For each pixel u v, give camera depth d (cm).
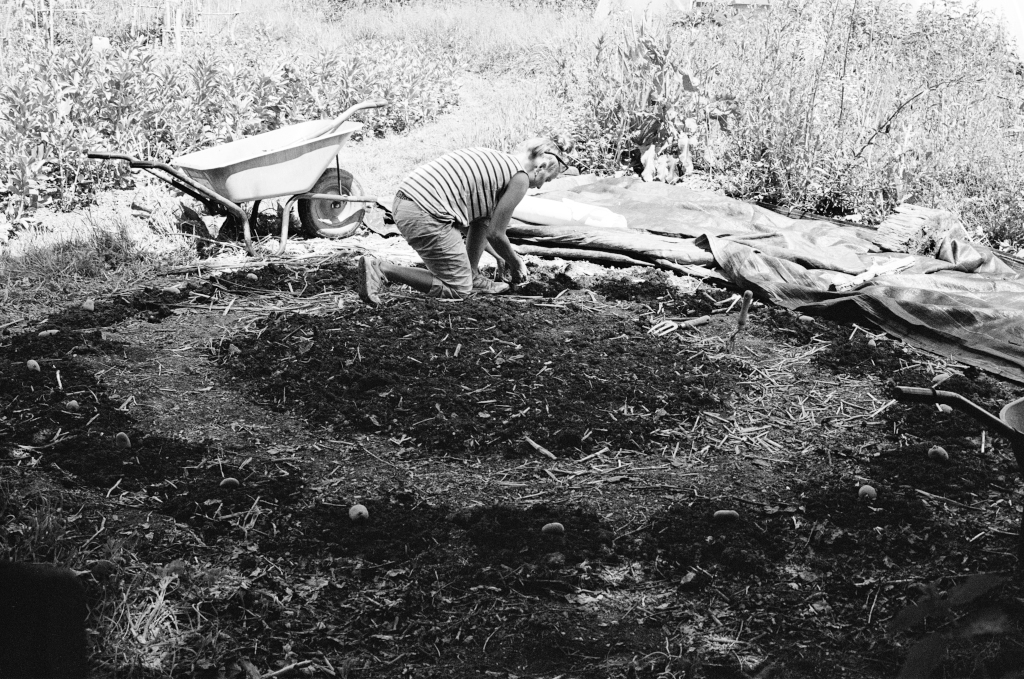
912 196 920
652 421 487
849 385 542
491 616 334
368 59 1312
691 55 1044
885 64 1039
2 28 1188
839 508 407
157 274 696
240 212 747
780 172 922
